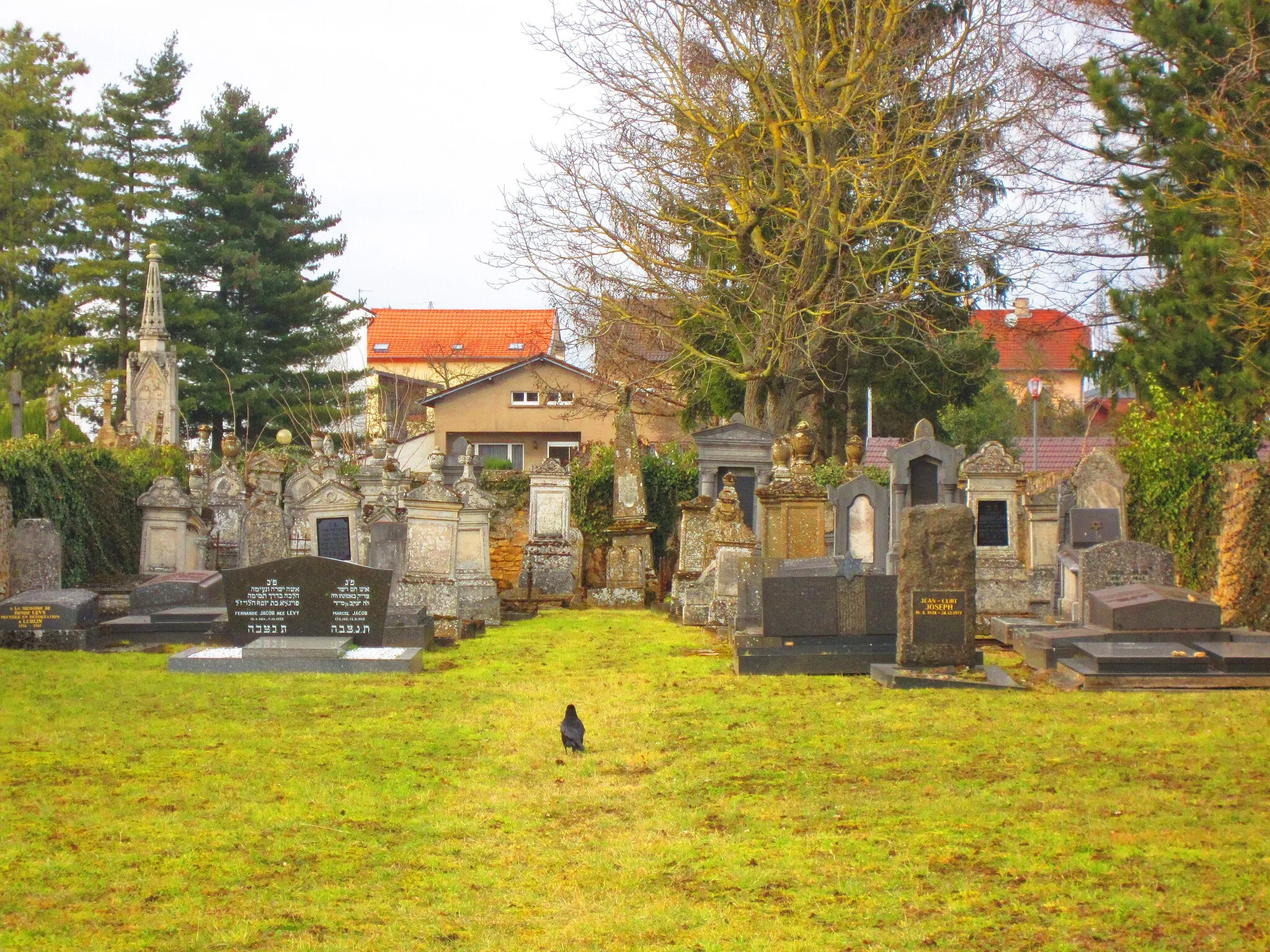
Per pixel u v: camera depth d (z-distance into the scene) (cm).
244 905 778
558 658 1772
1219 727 1184
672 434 5838
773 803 980
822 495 2039
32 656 1669
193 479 2942
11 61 5769
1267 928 701
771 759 1118
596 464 3269
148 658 1673
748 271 3462
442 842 905
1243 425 2014
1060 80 3117
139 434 4306
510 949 713
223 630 1695
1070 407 6009
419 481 3234
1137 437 2169
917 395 4022
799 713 1303
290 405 5331
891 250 3294
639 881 820
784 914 756
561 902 787
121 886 804
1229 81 2236
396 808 983
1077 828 886
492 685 1514
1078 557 1744
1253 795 959
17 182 5506
